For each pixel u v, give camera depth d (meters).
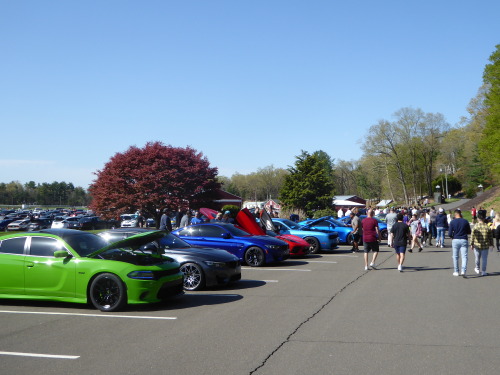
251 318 7.79
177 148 42.53
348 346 6.07
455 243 12.73
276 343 6.24
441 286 11.04
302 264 16.05
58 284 8.73
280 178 122.00
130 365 5.38
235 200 69.12
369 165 82.31
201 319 7.78
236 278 11.36
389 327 7.07
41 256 8.95
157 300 8.62
